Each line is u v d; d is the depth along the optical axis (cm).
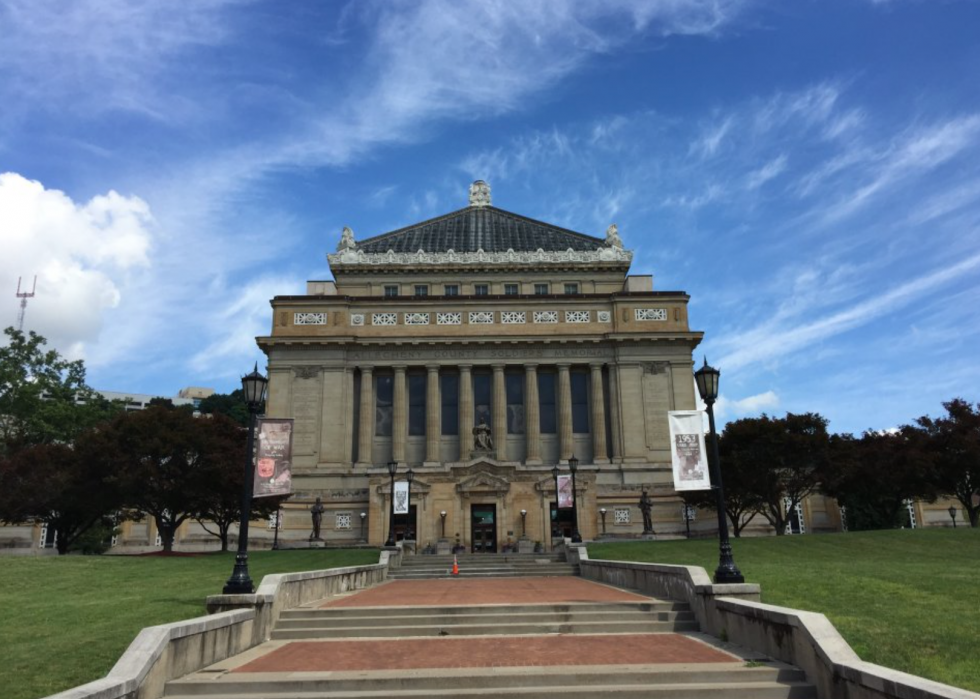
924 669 1645
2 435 7125
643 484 7575
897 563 3700
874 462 6762
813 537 5166
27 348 7475
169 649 1535
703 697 1459
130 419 5947
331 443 7675
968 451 6284
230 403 15738
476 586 3759
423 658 1805
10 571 3659
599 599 2683
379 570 4291
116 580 3506
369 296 8300
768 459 6234
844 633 1942
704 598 2167
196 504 6059
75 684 1596
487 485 7100
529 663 1716
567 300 8194
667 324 8075
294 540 7400
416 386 8062
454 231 9512
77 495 5944
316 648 1983
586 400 8056
